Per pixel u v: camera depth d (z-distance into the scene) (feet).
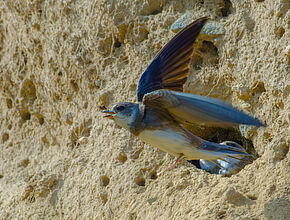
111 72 43.32
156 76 31.37
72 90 46.50
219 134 41.81
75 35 46.01
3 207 43.55
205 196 31.60
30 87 51.67
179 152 30.94
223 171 37.19
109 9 43.34
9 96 53.11
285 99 32.83
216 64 38.42
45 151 48.96
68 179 41.57
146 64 41.19
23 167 49.39
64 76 46.88
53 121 48.49
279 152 30.09
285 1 34.09
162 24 40.96
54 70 47.96
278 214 27.45
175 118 29.76
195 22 30.01
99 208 37.63
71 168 42.01
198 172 34.73
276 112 33.45
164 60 31.30
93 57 44.80
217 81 37.93
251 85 35.40
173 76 31.04
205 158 30.86
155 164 37.14
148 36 41.57
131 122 30.40
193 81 38.96
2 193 46.55
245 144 40.16
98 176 39.14
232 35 37.29
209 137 42.14
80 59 45.44
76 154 42.98
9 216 42.42
